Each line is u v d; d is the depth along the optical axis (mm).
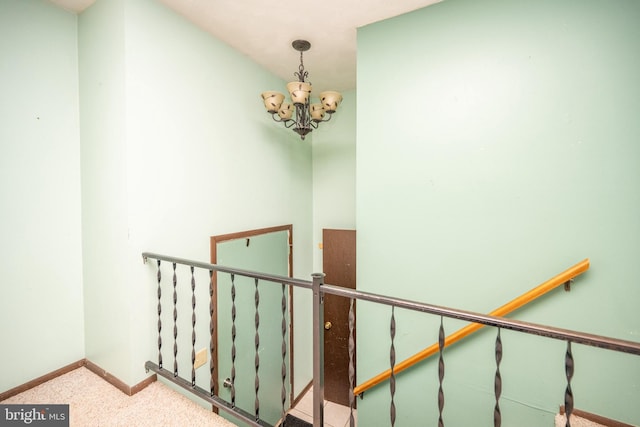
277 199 2709
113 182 1519
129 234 1476
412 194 1762
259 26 1895
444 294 1687
